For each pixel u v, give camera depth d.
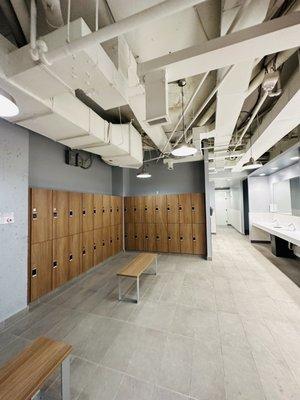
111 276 3.98
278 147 5.15
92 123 2.76
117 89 1.84
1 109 1.22
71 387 1.54
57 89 1.77
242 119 3.76
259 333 2.16
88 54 1.38
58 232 3.42
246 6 1.33
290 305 2.74
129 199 5.93
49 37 1.41
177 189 5.89
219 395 1.46
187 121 3.93
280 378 1.60
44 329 2.31
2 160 2.45
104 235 4.89
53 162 3.79
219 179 8.04
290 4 1.50
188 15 1.73
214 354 1.87
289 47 1.49
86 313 2.62
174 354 1.88
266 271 4.11
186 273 4.06
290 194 5.19
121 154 3.88
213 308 2.69
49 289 3.16
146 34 1.93
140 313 2.60
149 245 5.72
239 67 1.81
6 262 2.46
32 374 1.11
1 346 2.04
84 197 4.17
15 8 1.38
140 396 1.47
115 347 1.98
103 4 1.62
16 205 2.61
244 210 8.69
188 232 5.38
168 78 1.90
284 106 2.37
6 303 2.43
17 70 1.53
